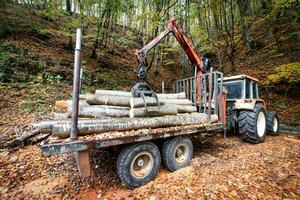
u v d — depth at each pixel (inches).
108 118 120.9
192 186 109.0
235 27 558.6
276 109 334.6
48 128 110.2
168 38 545.6
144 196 100.3
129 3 475.5
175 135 129.5
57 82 302.2
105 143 100.2
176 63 655.1
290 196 99.7
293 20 431.8
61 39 443.8
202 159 150.0
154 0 377.1
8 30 355.6
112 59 490.9
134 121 118.7
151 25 369.4
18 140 157.6
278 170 130.6
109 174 124.9
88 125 103.3
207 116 158.4
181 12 401.1
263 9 498.9
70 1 544.4
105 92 149.6
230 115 210.1
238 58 519.5
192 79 193.8
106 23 478.9
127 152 109.7
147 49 166.2
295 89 362.3
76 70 96.0
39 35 400.5
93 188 110.2
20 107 220.8
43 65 313.7
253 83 231.5
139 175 113.4
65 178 119.6
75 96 95.4
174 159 131.5
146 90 141.3
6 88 246.4
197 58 204.5
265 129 202.4
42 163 136.6
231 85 217.2
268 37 521.7
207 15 423.2
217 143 194.7
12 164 132.9
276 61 434.0
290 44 449.1
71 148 91.3
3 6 418.0
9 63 279.6
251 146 185.2
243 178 118.6
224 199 96.6
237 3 436.1
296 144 192.1
